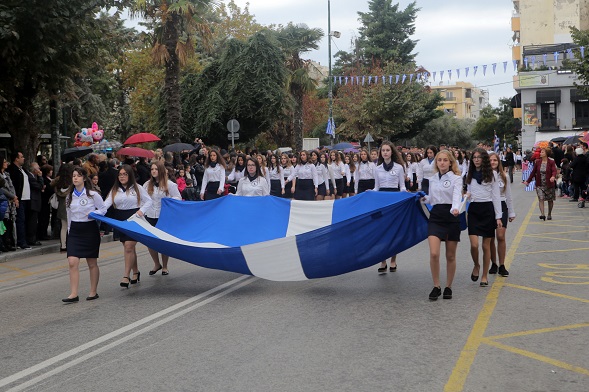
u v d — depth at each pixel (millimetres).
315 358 6223
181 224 11258
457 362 5977
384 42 71000
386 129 56469
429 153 15992
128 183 10594
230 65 36281
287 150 38406
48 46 17406
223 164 15320
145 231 10172
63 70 18656
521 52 67812
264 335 7117
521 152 58188
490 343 6578
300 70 43688
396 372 5746
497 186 9562
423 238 9656
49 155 31016
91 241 9523
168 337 7191
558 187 27594
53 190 17266
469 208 9656
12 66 17625
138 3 25766
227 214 11133
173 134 27547
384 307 8344
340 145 36062
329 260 9680
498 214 9508
